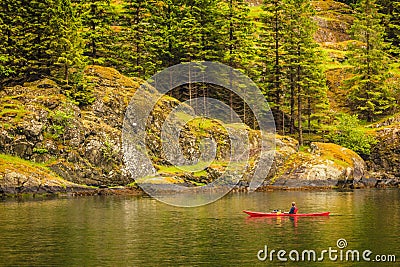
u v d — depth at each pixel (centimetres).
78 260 2516
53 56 6750
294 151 6769
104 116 6391
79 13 7406
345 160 6738
